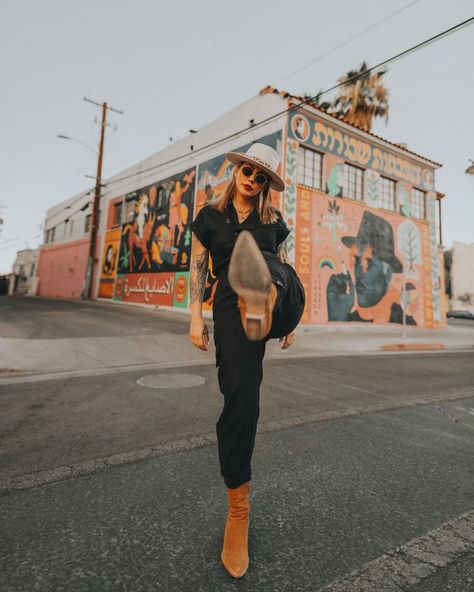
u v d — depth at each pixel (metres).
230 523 1.37
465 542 1.55
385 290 15.95
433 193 18.33
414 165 17.64
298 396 4.24
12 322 10.95
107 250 24.17
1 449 2.49
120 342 8.27
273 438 2.82
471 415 3.71
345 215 14.98
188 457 2.39
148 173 20.91
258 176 1.54
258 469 2.26
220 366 1.43
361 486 2.07
